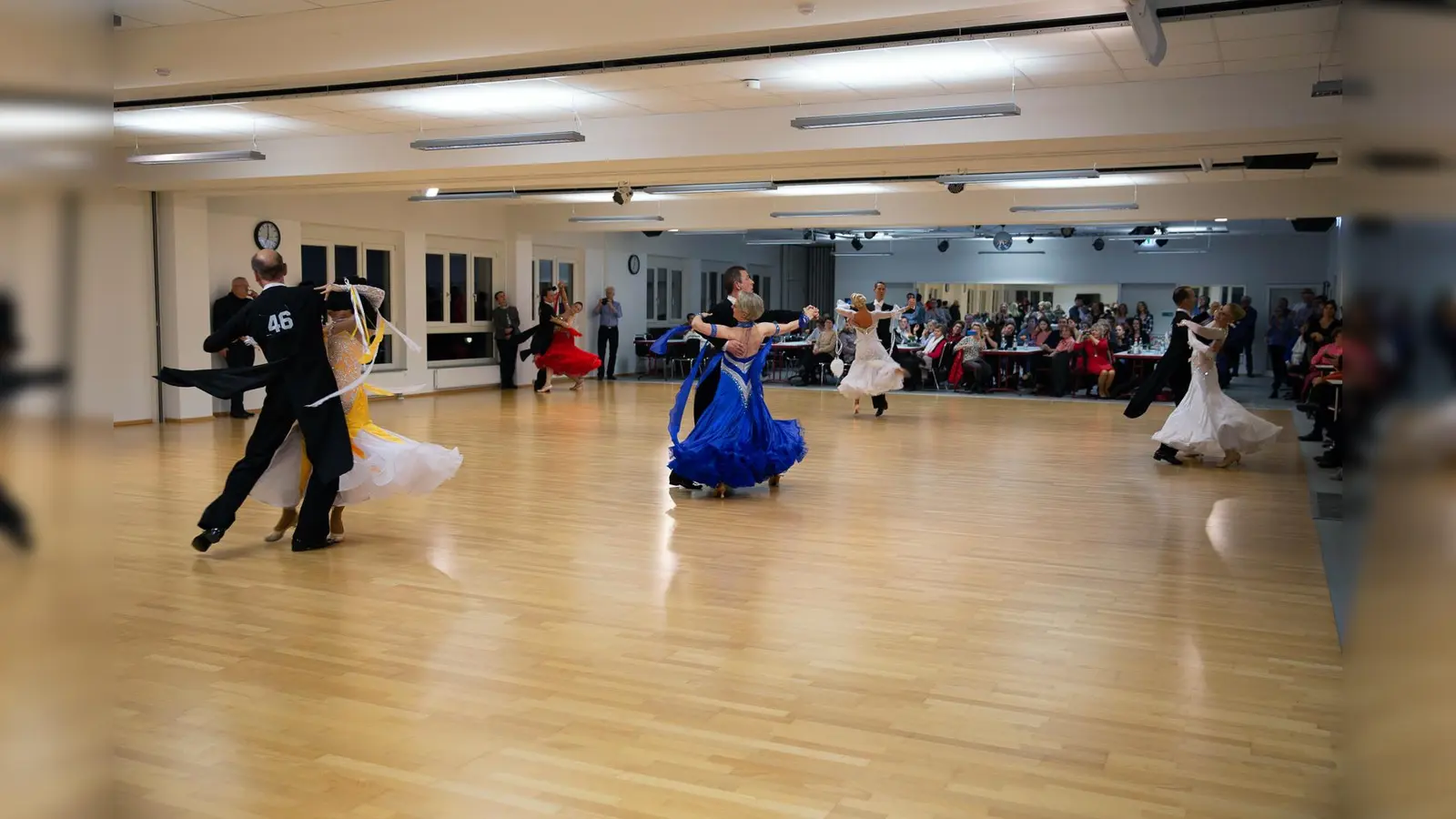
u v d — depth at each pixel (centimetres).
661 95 834
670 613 424
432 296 1605
